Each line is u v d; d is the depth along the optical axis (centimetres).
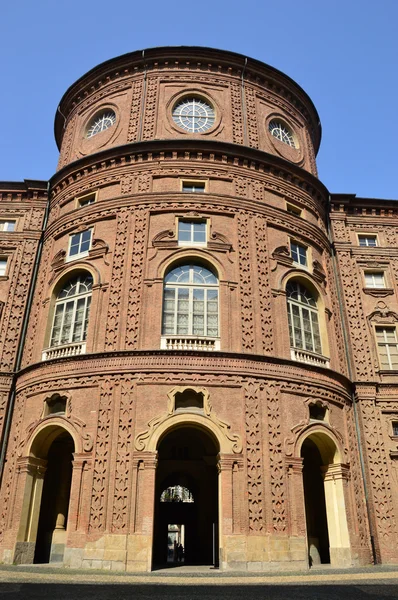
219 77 2845
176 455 2642
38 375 2209
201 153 2544
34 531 2041
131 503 1819
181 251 2294
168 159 2530
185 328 2183
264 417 2023
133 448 1898
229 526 1823
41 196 2973
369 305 2861
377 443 2461
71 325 2316
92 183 2617
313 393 2198
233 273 2294
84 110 3002
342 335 2675
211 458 2448
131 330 2127
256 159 2608
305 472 2536
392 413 2570
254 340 2175
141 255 2283
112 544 1767
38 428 2081
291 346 2306
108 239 2391
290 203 2669
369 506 2334
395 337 2820
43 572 1669
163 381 1995
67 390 2086
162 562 2472
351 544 2070
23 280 2719
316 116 3234
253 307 2245
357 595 1220
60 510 2336
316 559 2347
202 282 2291
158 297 2192
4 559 1948
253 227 2436
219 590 1316
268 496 1908
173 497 2777
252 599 1155
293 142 3005
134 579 1515
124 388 1998
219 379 2027
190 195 2423
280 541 1853
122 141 2670
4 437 2303
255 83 2927
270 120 2889
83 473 1916
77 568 1767
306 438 2166
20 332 2584
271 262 2398
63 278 2436
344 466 2198
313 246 2673
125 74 2894
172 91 2769
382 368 2731
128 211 2412
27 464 2061
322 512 2452
